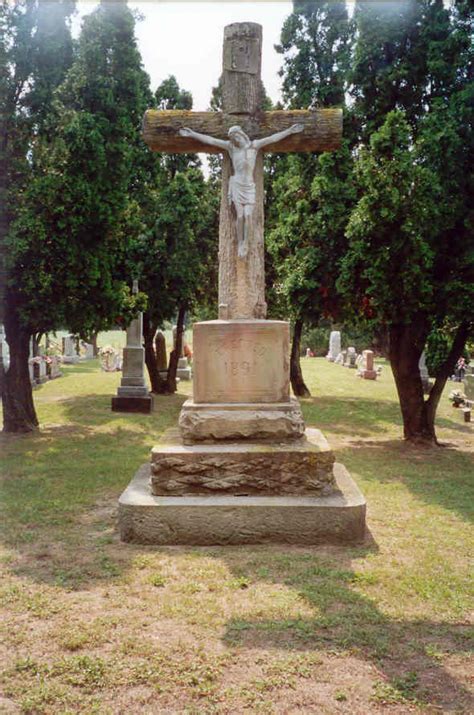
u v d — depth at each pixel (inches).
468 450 407.8
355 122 421.7
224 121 240.7
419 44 395.2
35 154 429.4
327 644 139.2
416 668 129.6
